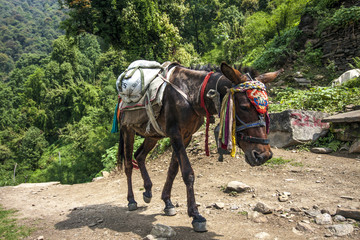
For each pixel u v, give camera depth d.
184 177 3.19
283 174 5.01
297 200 3.76
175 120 3.36
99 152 24.42
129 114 3.96
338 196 3.76
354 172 4.59
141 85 3.65
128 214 4.14
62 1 17.12
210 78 3.21
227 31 32.81
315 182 4.44
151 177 6.94
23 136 54.84
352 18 11.55
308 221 3.04
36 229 3.94
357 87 7.95
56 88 63.22
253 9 47.03
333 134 6.14
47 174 37.28
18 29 171.00
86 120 45.34
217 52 26.73
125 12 15.87
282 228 2.99
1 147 53.53
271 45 15.86
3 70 133.88
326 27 12.72
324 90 7.75
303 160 5.51
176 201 4.49
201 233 3.05
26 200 6.46
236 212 3.60
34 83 66.56
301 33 13.97
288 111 6.27
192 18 44.34
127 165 4.55
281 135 6.50
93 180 9.19
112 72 62.97
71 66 68.06
